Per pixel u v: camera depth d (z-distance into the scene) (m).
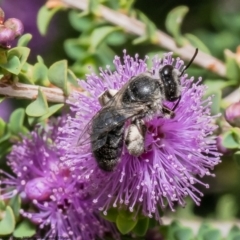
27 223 0.15
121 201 0.14
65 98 0.15
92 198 0.14
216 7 0.18
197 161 0.14
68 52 0.17
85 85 0.14
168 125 0.14
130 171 0.14
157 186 0.14
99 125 0.14
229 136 0.15
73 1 0.16
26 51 0.14
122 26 0.16
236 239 0.15
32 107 0.14
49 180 0.15
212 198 0.18
